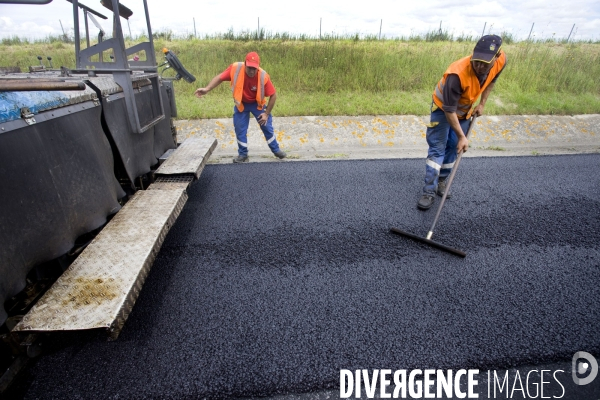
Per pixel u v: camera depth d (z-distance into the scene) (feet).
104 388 5.77
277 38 34.47
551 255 9.30
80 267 6.24
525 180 14.16
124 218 7.84
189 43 31.45
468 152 17.98
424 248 9.57
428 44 34.45
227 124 20.08
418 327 6.94
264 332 6.80
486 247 9.64
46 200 6.15
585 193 13.00
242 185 13.69
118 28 8.48
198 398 5.63
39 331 4.95
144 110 10.27
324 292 7.88
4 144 5.32
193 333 6.79
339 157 17.12
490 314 7.29
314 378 5.92
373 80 25.17
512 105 22.94
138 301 7.61
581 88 25.99
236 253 9.32
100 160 7.84
